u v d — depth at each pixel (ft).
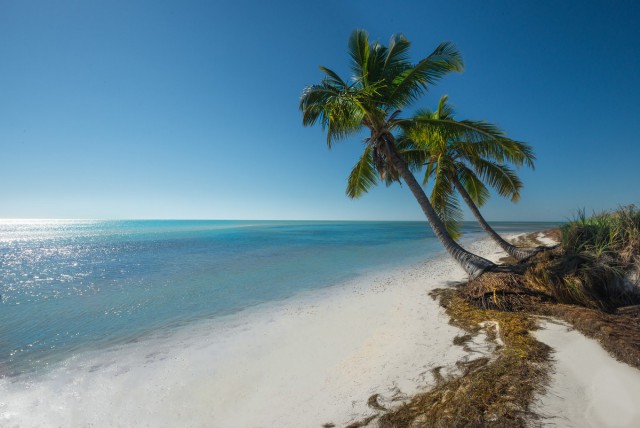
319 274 43.52
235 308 27.94
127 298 32.22
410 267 46.83
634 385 9.66
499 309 20.34
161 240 116.47
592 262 20.77
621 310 17.16
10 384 15.31
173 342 20.40
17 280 43.75
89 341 20.98
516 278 23.15
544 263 23.07
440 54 30.14
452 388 11.01
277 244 92.73
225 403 13.12
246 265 52.54
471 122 29.66
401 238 118.21
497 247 68.59
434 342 16.19
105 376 15.93
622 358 11.30
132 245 98.68
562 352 12.66
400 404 10.77
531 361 12.06
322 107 33.55
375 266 49.55
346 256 63.16
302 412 11.64
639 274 18.94
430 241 101.35
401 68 33.65
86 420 12.41
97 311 27.84
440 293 27.55
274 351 18.16
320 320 23.35
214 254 69.00
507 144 29.86
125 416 12.57
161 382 15.15
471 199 47.26
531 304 19.89
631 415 8.34
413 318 21.18
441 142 32.89
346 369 14.84
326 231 182.70
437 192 41.50
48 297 33.40
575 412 8.75
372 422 10.00
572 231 24.79
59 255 75.25
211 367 16.56
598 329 13.60
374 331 19.79
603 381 10.12
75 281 41.93
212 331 22.27
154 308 28.48
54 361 17.84
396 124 33.35
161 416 12.46
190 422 11.96
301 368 15.67
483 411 9.14
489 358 13.08
